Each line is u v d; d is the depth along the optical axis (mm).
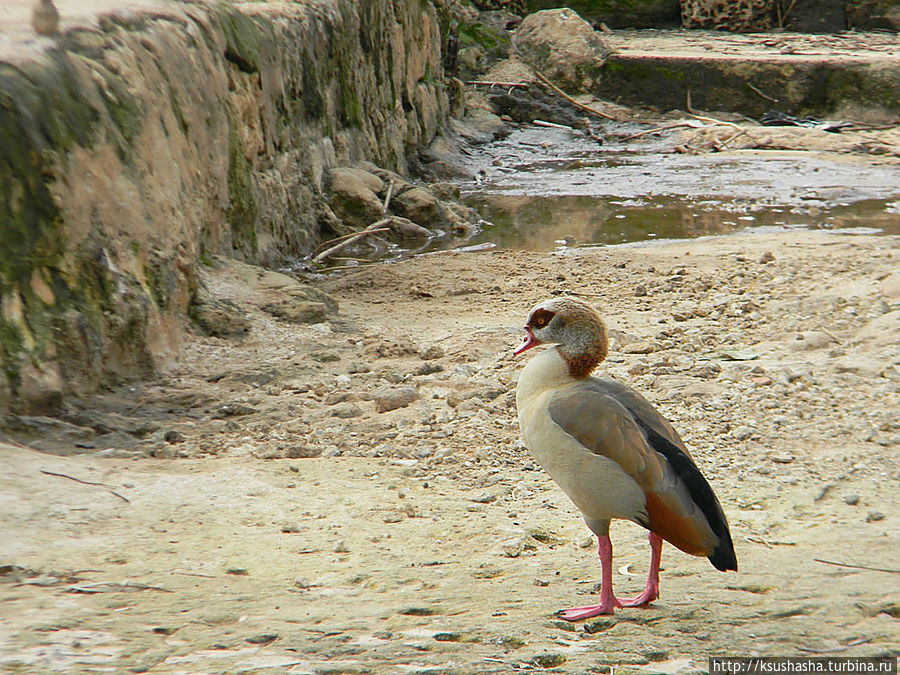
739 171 34375
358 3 28500
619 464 6766
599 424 6887
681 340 15461
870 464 10570
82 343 12141
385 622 6805
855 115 41281
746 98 42688
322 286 19969
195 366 14070
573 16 45594
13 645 6105
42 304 11789
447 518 9133
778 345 15062
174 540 8258
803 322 16141
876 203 28953
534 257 22406
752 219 27016
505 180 33969
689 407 12383
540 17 46188
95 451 10641
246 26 20531
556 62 45031
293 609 6988
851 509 9445
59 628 6410
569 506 9562
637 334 15852
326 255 22766
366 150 28969
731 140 39188
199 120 17141
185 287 15133
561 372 7566
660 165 36219
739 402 12516
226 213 18500
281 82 22188
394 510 9297
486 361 14500
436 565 8039
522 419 7566
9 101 11859
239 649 6258
